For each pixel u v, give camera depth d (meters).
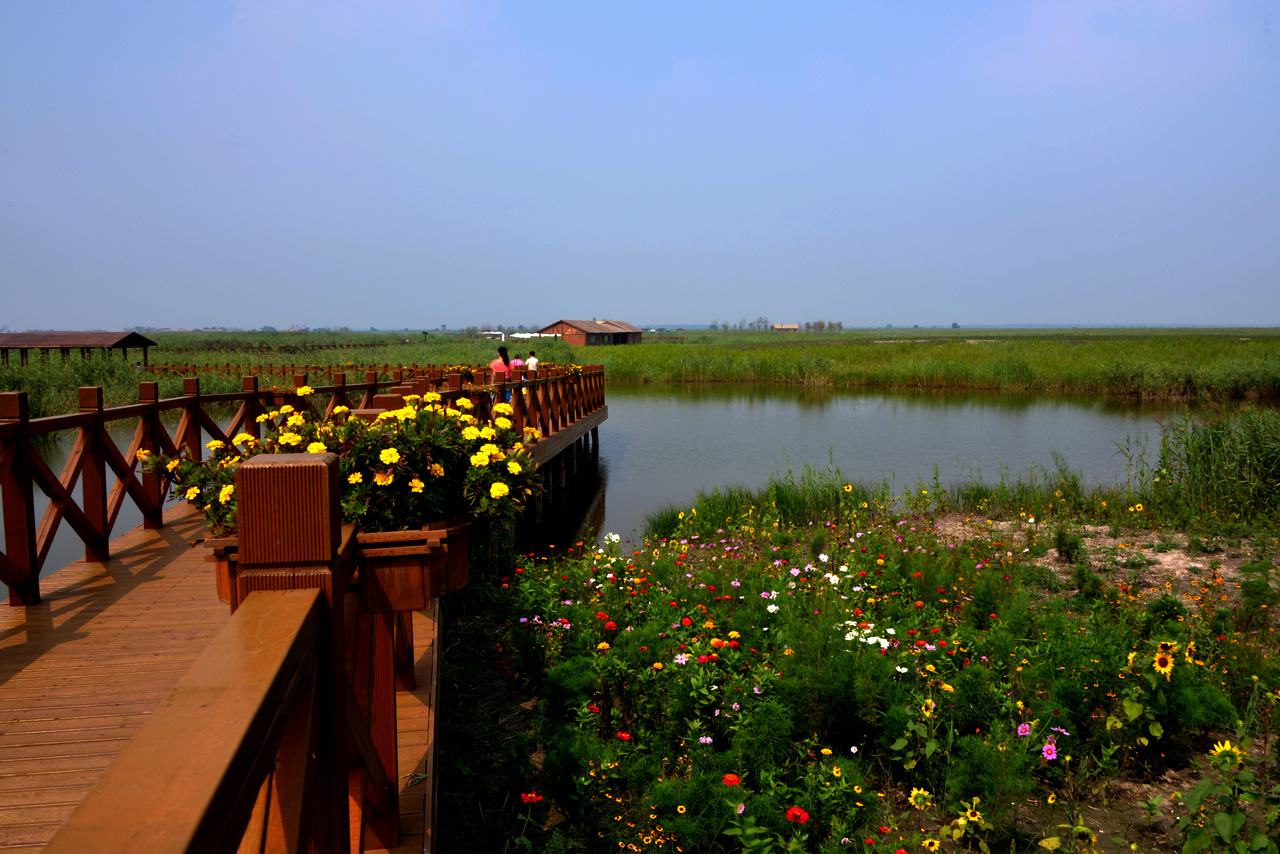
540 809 3.90
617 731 4.38
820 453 16.19
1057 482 11.38
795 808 3.35
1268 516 8.80
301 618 1.32
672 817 3.55
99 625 3.83
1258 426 10.15
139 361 31.38
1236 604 6.14
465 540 2.81
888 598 6.05
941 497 10.94
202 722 0.96
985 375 30.44
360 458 2.73
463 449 2.90
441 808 3.87
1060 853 3.46
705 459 15.78
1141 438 17.56
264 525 1.46
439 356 38.06
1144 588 6.73
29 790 2.37
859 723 4.25
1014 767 3.60
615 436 19.00
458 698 5.07
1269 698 4.16
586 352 47.19
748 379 35.44
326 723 1.55
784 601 5.62
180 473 2.89
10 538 4.06
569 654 5.16
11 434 4.00
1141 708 3.93
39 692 3.06
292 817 1.34
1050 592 6.66
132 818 0.75
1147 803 3.67
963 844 3.61
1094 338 93.06
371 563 2.05
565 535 10.41
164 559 5.11
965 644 5.01
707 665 4.64
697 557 8.06
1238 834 3.31
